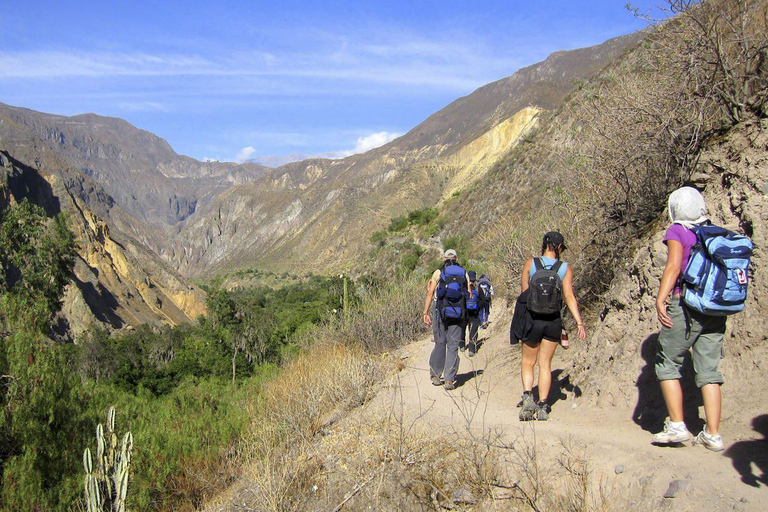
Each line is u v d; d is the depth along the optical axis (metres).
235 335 29.38
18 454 6.11
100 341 37.81
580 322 4.11
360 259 72.88
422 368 7.08
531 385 4.36
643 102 5.03
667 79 4.96
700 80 4.64
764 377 3.40
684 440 3.15
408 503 3.68
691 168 4.50
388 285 12.12
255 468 4.94
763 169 3.79
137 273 143.88
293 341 14.47
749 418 3.22
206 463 6.32
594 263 5.52
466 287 5.92
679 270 3.14
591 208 5.78
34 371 6.27
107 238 147.38
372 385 6.75
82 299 100.56
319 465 4.68
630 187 5.22
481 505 3.38
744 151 3.99
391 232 73.00
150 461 6.29
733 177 4.00
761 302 3.54
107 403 8.59
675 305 3.17
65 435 6.35
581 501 2.98
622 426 3.75
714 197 4.16
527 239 7.73
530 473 3.34
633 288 4.30
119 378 28.66
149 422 8.48
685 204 3.21
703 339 3.12
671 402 3.21
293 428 5.78
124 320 115.19
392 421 4.95
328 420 6.03
